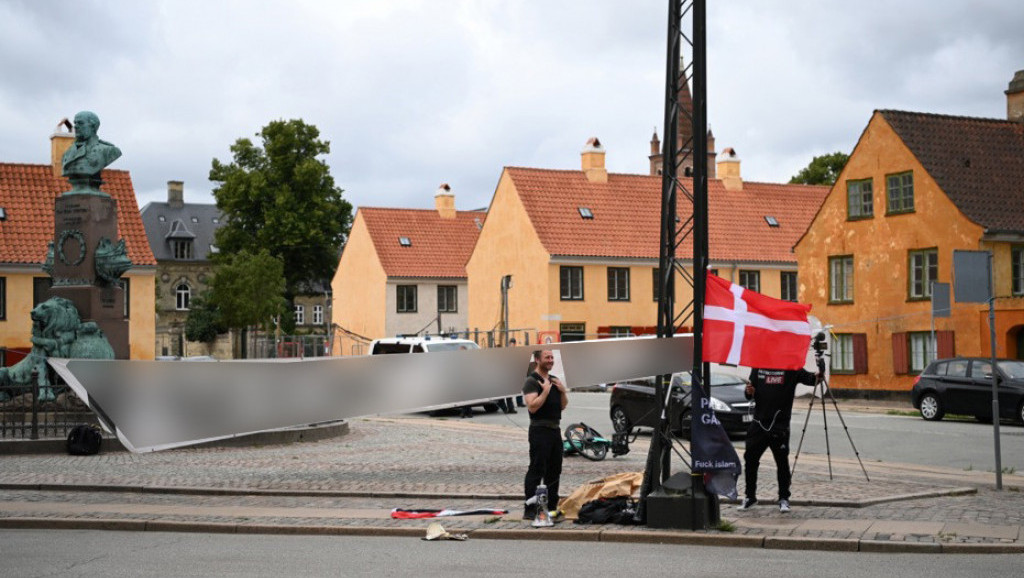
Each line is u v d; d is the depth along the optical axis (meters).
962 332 41.12
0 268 47.59
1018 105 47.75
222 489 16.81
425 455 22.78
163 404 16.97
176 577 10.52
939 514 14.30
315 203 73.56
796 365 13.91
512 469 19.91
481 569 10.94
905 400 43.47
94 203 26.72
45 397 24.88
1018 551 11.91
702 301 13.34
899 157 44.16
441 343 38.28
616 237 59.78
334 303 76.56
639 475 14.55
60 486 17.33
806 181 80.69
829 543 12.16
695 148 13.39
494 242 62.81
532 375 13.84
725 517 14.09
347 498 16.31
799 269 48.44
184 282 120.00
